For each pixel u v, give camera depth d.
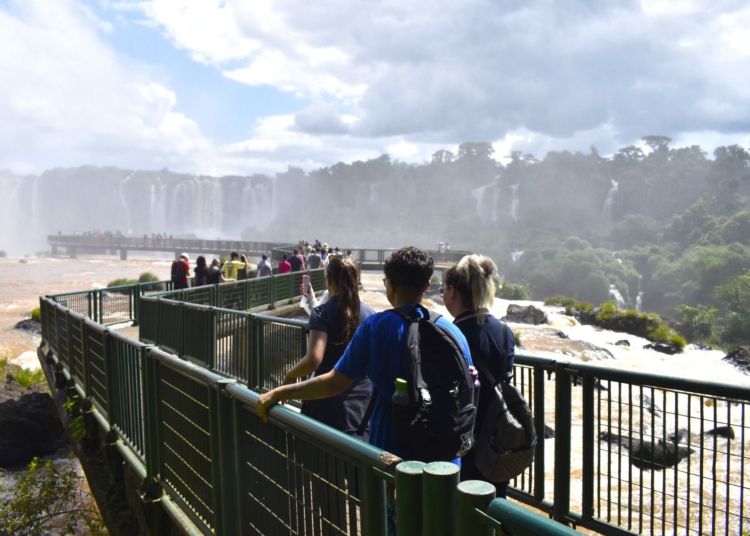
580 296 104.50
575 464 6.52
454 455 2.32
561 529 1.33
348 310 3.48
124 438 5.23
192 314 10.30
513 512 1.46
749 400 2.95
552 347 18.80
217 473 3.31
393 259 2.62
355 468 2.15
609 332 23.44
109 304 16.25
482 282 2.91
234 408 3.11
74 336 7.88
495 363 2.84
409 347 2.38
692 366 18.05
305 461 2.49
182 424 3.90
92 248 76.06
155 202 161.88
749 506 5.13
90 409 6.67
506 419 2.71
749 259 90.25
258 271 19.25
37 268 50.66
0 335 18.91
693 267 94.94
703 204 138.38
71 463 8.98
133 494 4.96
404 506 1.79
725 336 37.31
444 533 1.67
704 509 5.09
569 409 3.72
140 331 13.64
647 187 171.25
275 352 7.18
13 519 5.96
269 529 2.82
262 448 2.88
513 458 2.70
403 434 2.32
